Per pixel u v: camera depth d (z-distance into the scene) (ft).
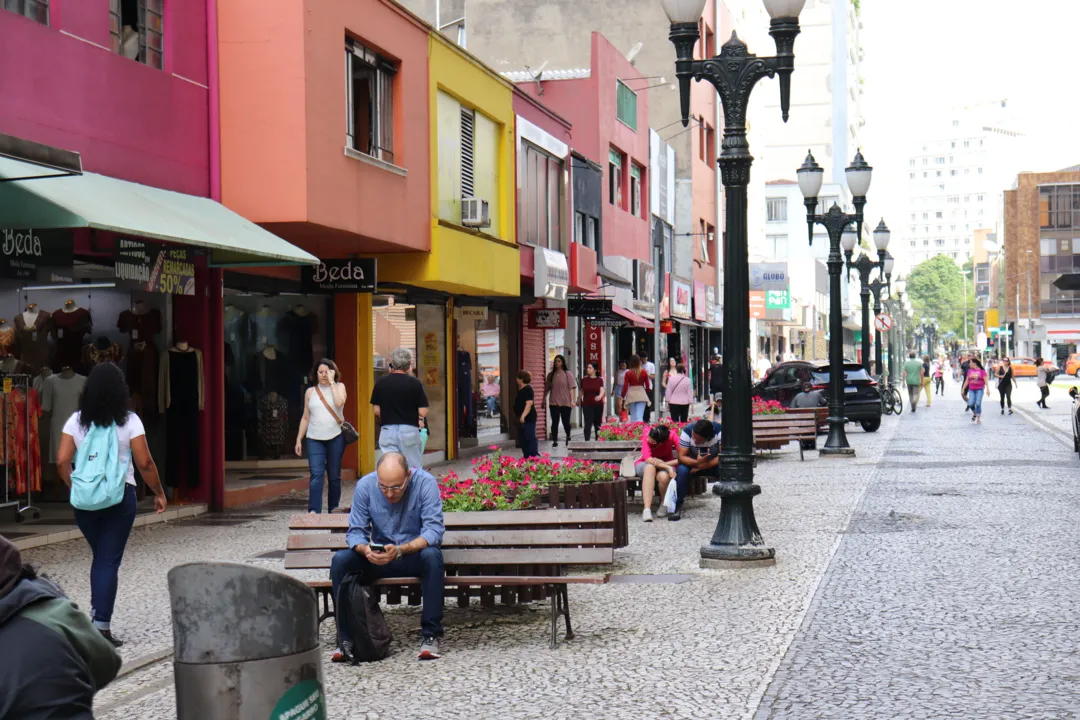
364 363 67.15
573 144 112.27
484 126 77.92
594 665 24.07
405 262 66.13
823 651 24.58
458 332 82.38
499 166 81.05
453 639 27.09
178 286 45.57
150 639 27.22
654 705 20.97
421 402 47.98
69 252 40.81
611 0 151.33
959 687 21.57
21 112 39.40
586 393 90.43
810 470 68.08
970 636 25.66
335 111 53.72
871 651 24.48
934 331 363.76
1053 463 68.69
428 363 77.30
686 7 36.78
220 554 39.17
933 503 50.37
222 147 51.08
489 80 77.30
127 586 33.73
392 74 62.23
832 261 77.66
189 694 13.14
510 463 36.27
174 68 48.37
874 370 155.53
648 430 47.88
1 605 9.76
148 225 38.88
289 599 13.19
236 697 12.98
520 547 26.71
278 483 58.29
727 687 22.02
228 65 50.96
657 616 28.73
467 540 26.91
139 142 46.03
